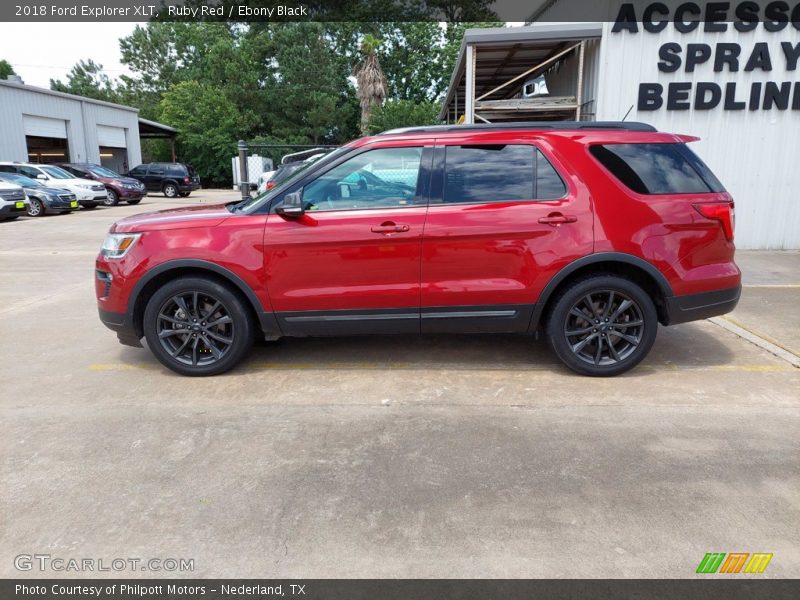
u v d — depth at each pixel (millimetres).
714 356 4855
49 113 26453
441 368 4672
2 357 5059
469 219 4168
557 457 3256
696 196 4223
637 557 2443
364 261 4227
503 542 2551
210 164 40562
